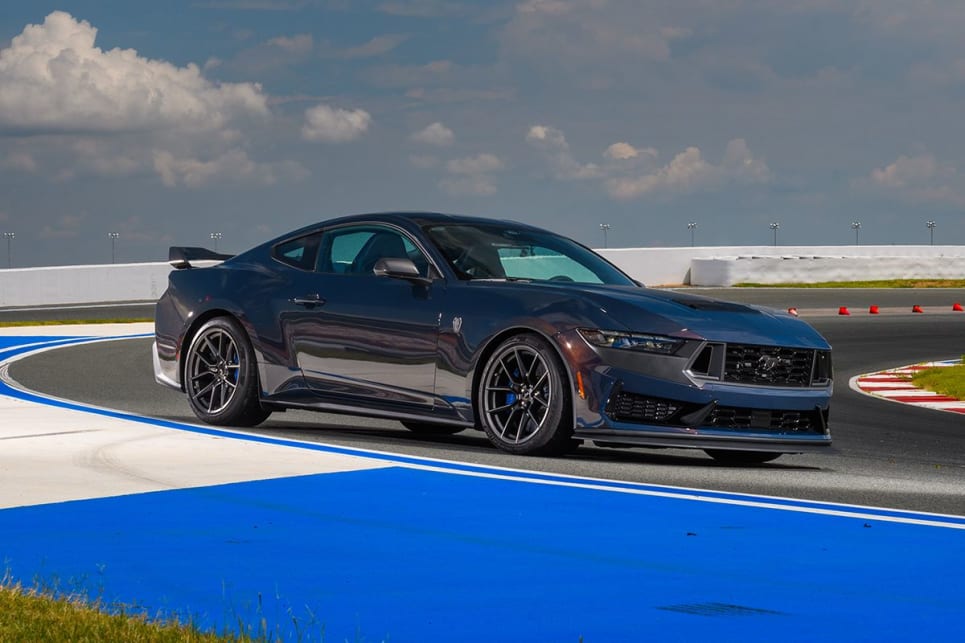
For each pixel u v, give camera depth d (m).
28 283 37.00
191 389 10.04
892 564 5.17
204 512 6.16
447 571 4.98
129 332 23.70
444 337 8.62
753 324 8.41
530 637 4.07
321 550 5.34
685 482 7.45
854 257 47.00
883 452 9.89
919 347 23.00
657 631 4.14
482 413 8.50
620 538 5.64
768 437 8.20
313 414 11.41
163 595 4.55
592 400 8.07
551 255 9.31
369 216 9.53
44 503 6.36
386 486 6.96
